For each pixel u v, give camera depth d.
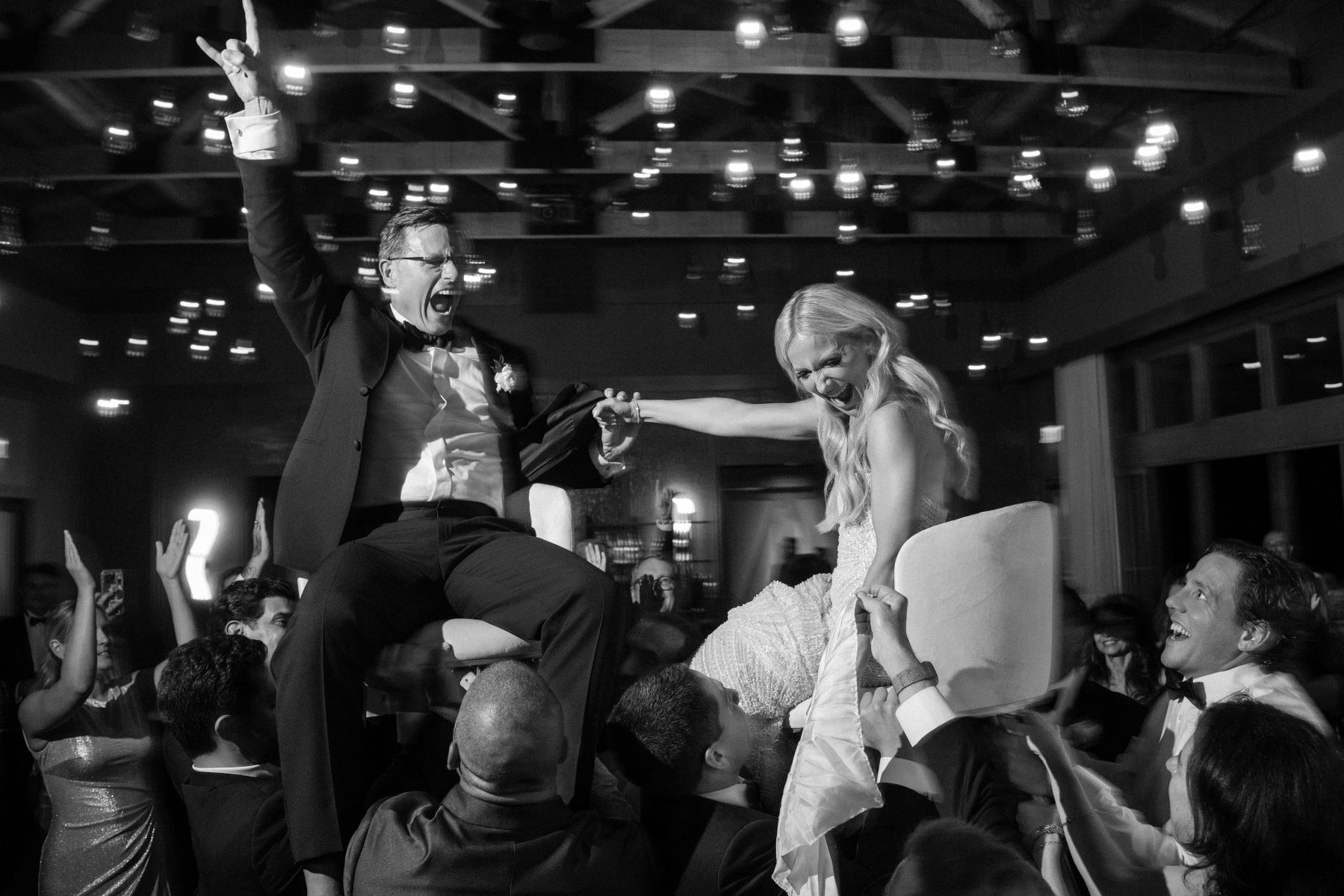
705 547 11.95
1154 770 2.29
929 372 1.79
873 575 1.64
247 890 2.10
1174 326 9.41
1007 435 12.33
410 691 1.82
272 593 3.02
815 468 12.22
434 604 1.81
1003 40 6.88
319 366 1.84
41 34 6.93
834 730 1.54
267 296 10.07
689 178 10.91
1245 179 8.29
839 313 1.76
